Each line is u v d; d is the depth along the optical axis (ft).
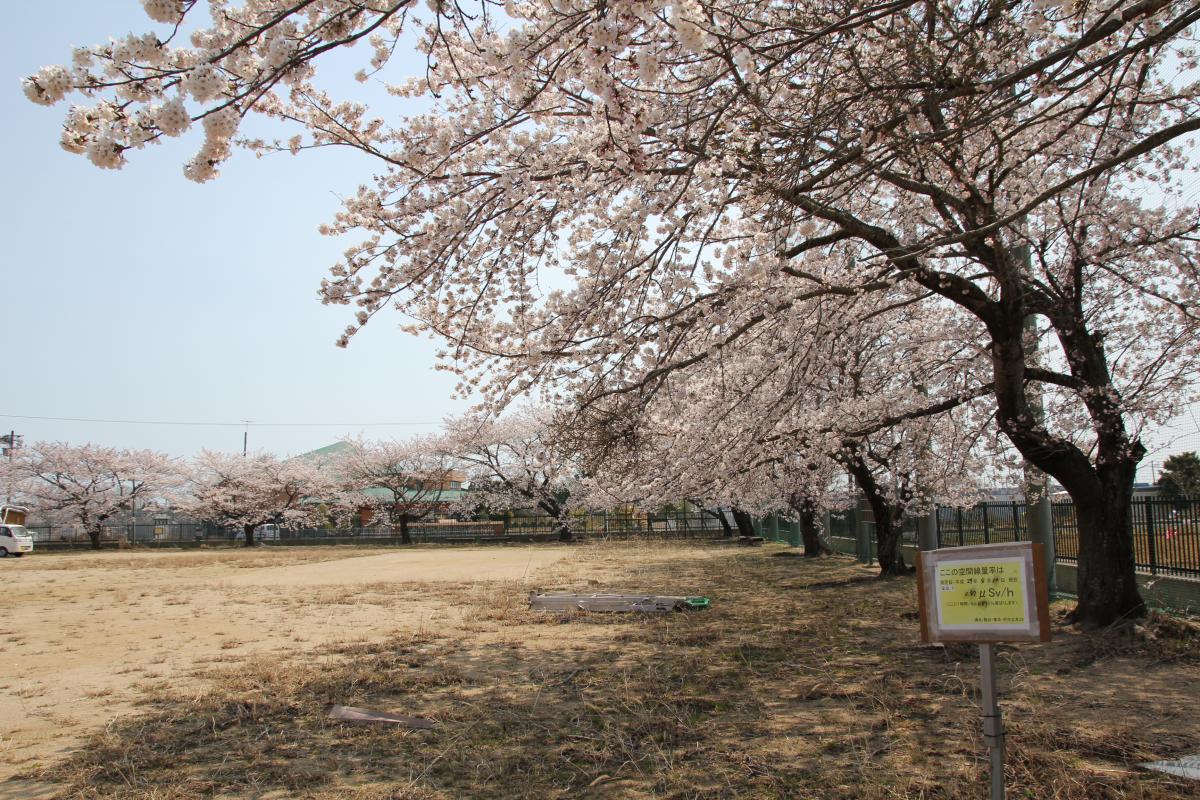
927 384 37.78
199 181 10.92
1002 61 17.81
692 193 18.37
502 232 21.24
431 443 135.54
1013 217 13.97
